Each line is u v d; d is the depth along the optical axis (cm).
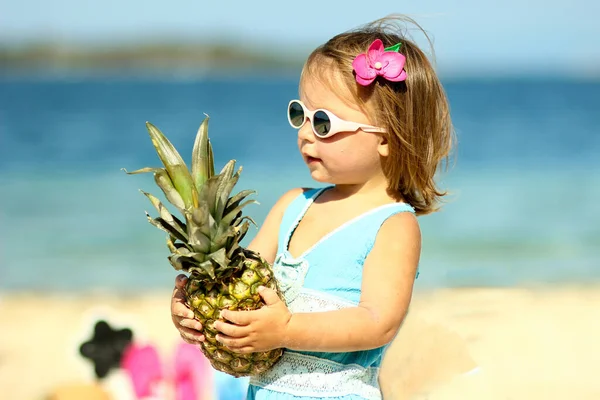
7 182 3369
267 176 3341
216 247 486
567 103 8144
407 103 590
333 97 572
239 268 502
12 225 2625
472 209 2861
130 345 952
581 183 3362
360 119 571
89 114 6831
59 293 1952
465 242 2425
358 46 586
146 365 935
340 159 574
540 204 2948
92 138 4956
